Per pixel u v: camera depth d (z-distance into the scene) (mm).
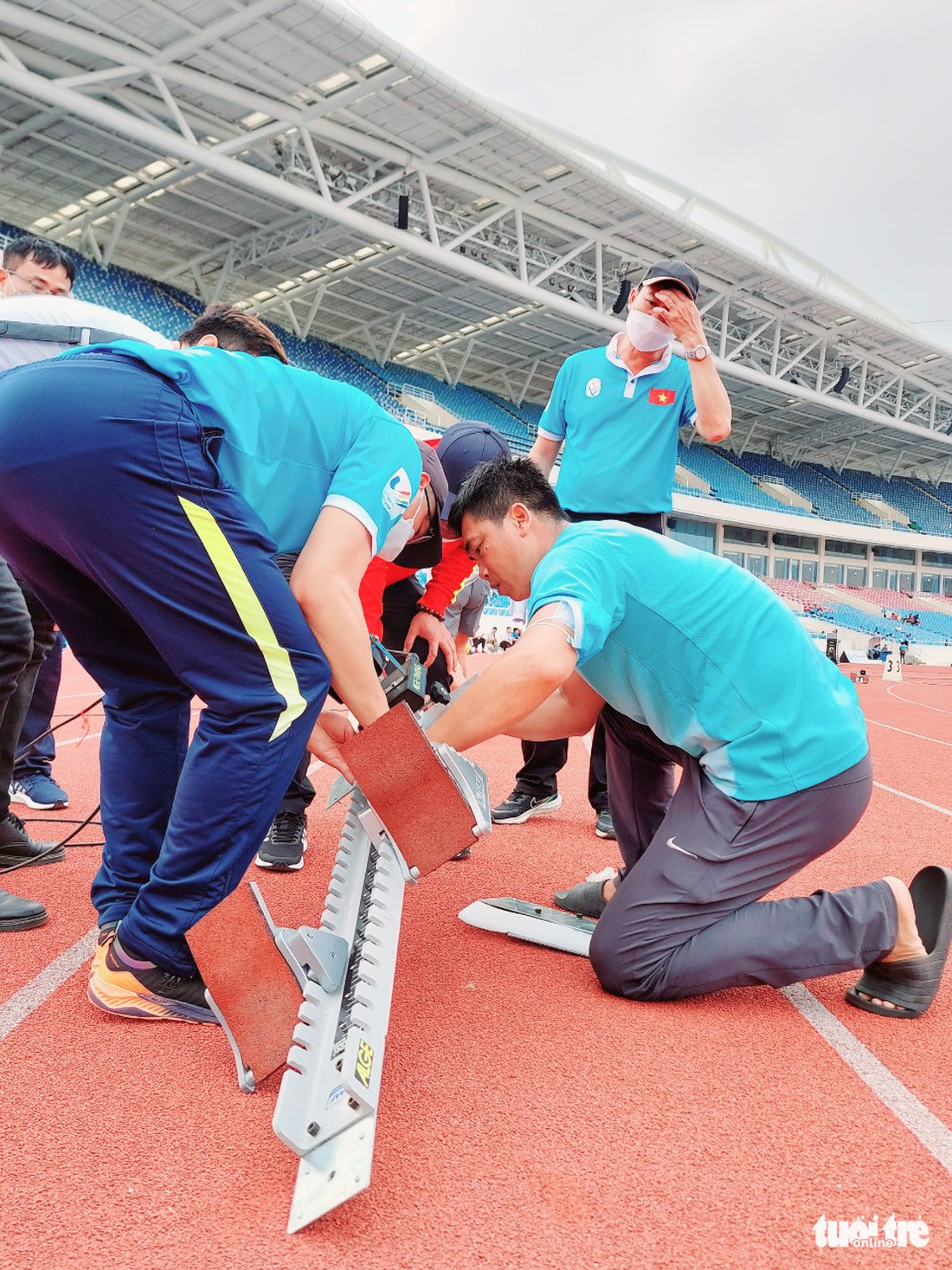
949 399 35375
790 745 1880
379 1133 1383
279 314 26156
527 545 1999
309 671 1657
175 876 1661
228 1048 1663
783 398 34000
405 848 1471
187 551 1576
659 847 1946
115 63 14609
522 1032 1768
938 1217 1213
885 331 28484
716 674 1891
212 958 1460
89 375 1580
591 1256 1110
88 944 2160
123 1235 1129
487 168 18500
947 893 1943
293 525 1806
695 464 36406
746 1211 1210
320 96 15812
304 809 2895
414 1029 1765
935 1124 1466
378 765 1457
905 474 48844
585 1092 1531
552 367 31016
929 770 6305
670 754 2135
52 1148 1319
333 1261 1090
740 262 23109
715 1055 1692
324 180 16922
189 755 1660
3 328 2260
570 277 23328
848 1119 1471
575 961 2193
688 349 2996
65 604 1842
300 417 1779
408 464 1863
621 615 1875
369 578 2678
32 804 3475
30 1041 1660
